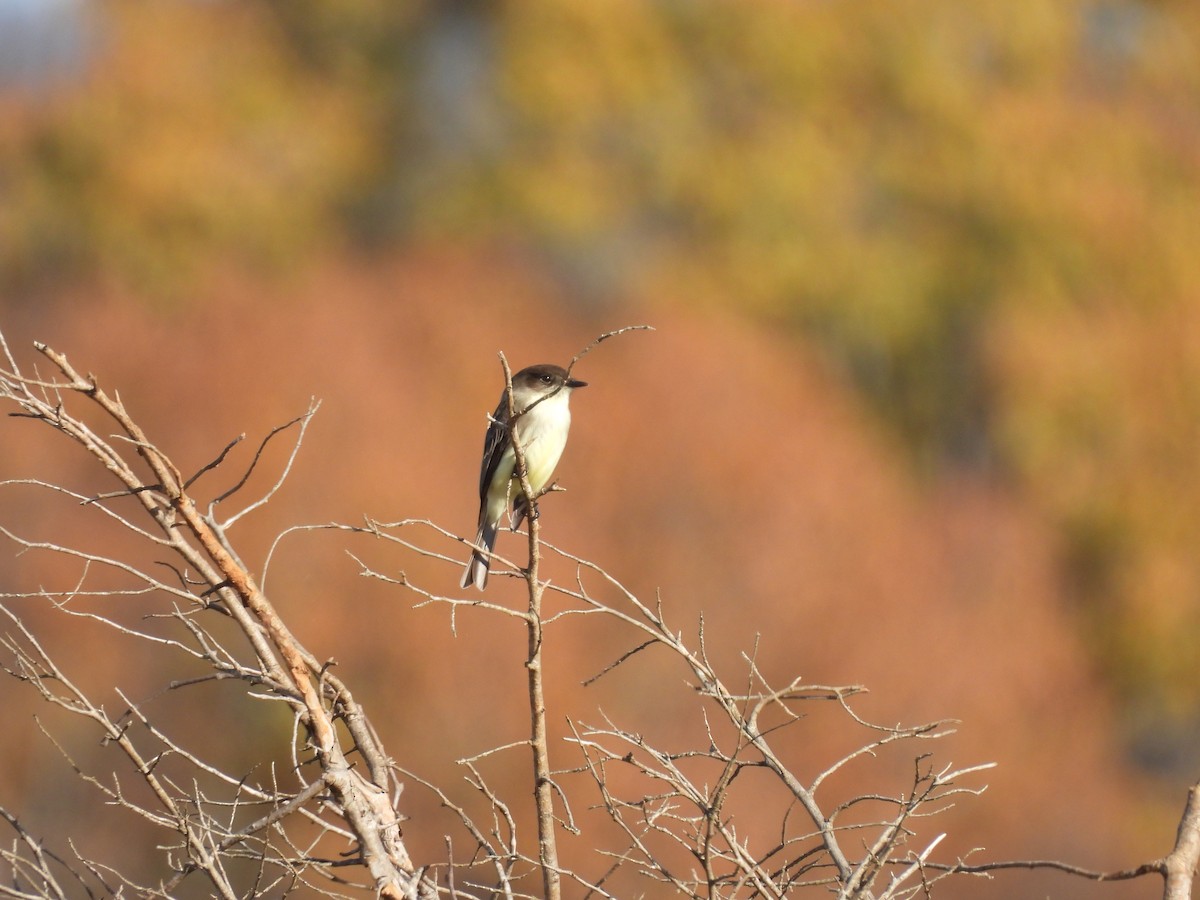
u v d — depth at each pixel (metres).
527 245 29.64
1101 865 17.39
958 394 29.53
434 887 4.30
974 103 32.28
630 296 27.55
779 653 16.67
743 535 17.69
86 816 12.36
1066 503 26.45
